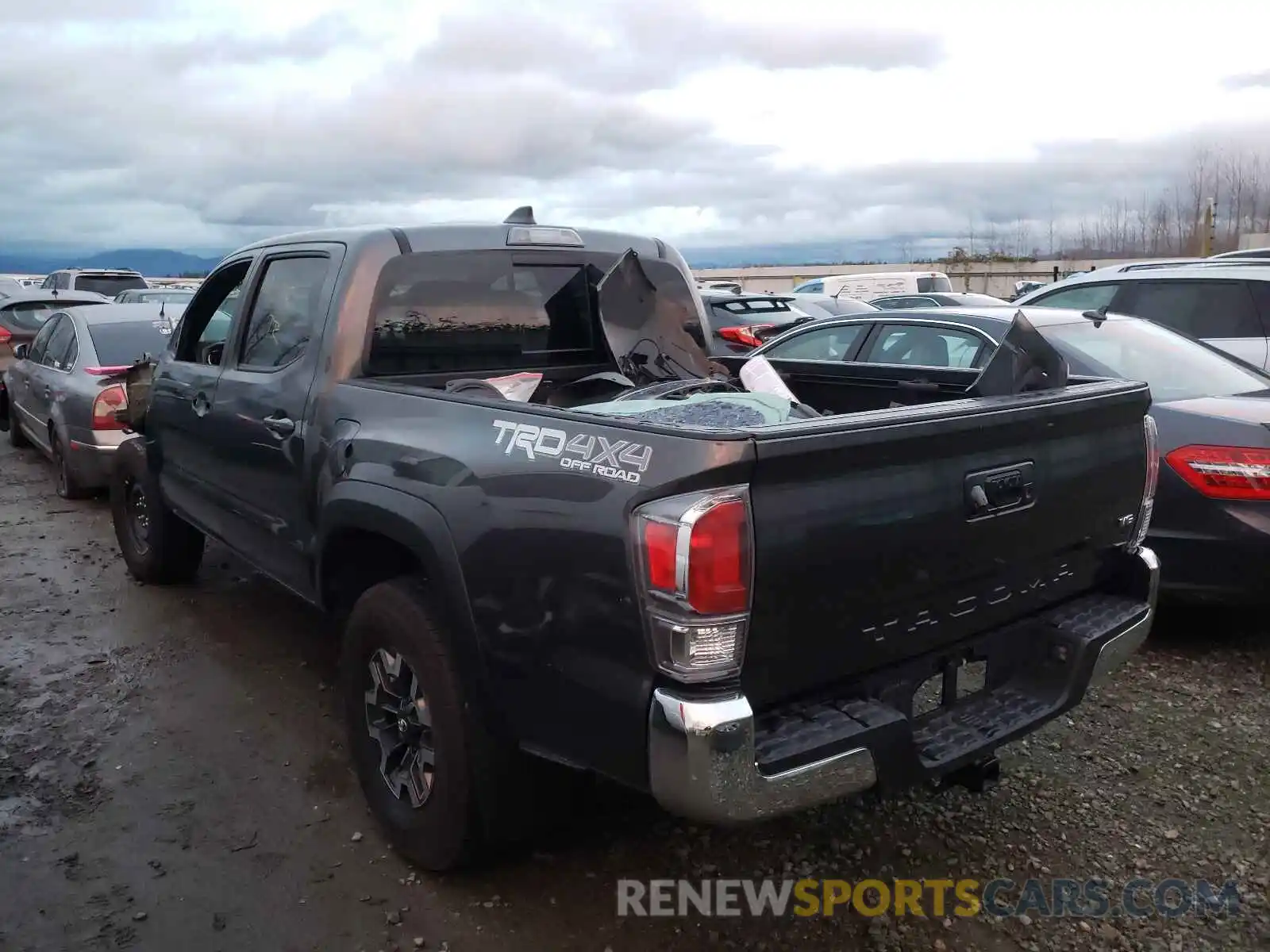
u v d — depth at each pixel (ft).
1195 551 15.53
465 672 9.37
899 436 8.14
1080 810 11.71
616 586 7.80
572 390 13.33
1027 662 10.21
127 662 15.97
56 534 23.75
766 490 7.52
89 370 25.86
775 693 7.96
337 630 17.34
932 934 9.61
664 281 15.23
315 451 11.89
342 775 12.54
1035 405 9.30
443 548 9.36
